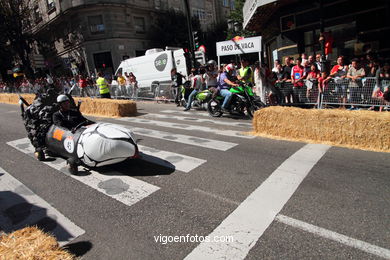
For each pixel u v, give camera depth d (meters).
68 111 5.24
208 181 4.11
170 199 3.65
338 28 10.80
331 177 3.96
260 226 2.94
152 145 6.16
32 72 28.02
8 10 25.30
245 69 8.34
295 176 4.08
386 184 3.64
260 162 4.73
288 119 5.99
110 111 10.58
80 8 23.80
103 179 4.44
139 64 16.53
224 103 8.37
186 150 5.65
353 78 7.36
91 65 25.09
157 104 13.26
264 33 15.83
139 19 27.38
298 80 8.42
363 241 2.60
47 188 4.27
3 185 4.50
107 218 3.31
